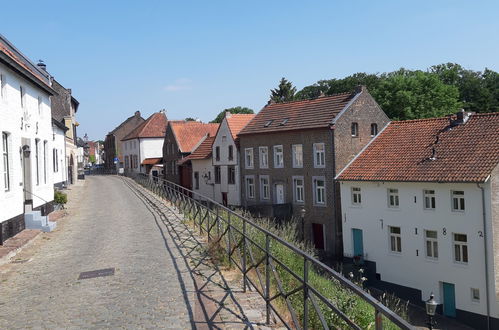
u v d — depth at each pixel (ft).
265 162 133.59
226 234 36.22
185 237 45.83
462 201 79.00
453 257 79.97
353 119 113.39
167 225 55.11
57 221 63.87
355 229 100.42
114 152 280.51
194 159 167.22
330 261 106.52
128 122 279.90
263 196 134.72
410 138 98.17
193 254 37.45
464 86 203.41
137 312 24.07
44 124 68.33
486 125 86.99
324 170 112.37
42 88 64.59
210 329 20.99
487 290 74.74
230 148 146.51
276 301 24.43
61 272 34.68
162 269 33.14
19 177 52.95
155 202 84.23
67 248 44.83
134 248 42.24
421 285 85.10
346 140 112.06
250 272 30.63
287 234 50.44
